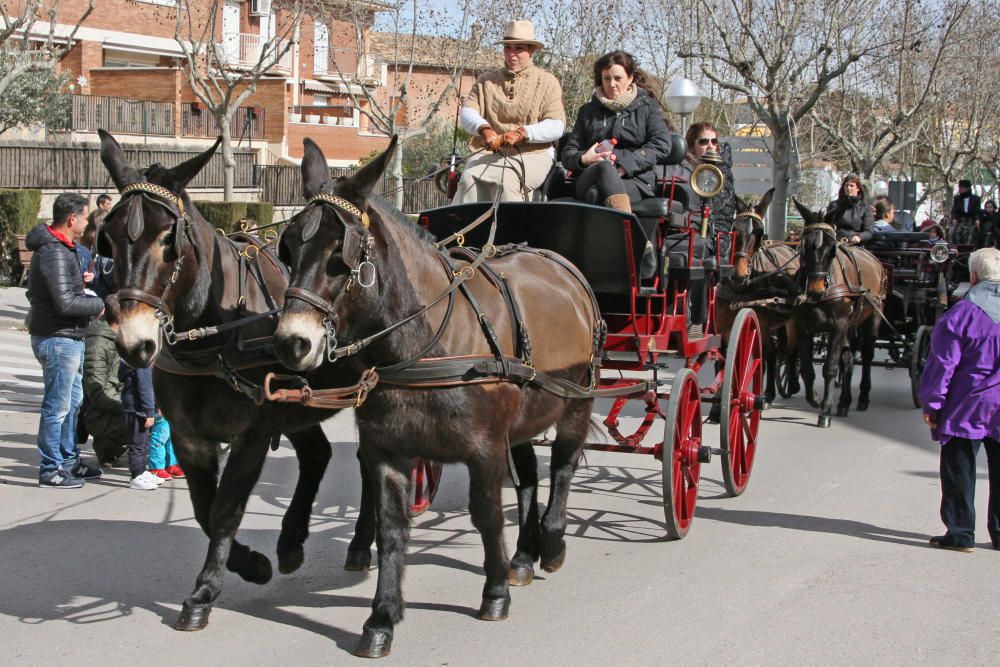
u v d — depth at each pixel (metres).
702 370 15.32
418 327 4.97
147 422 8.23
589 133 8.01
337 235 4.54
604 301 7.37
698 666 4.95
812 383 12.41
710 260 7.89
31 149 24.56
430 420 5.00
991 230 15.80
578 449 6.41
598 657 5.05
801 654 5.10
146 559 6.59
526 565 6.15
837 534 7.23
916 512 7.81
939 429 6.80
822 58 23.45
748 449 8.66
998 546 6.88
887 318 14.62
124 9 33.56
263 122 34.41
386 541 5.14
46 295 8.03
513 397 5.27
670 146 7.90
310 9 24.95
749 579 6.23
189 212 5.14
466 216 6.93
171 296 5.03
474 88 8.04
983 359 6.63
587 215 6.60
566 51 23.72
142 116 31.23
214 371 5.28
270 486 8.67
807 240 11.48
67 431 8.42
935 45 30.80
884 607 5.76
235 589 6.10
